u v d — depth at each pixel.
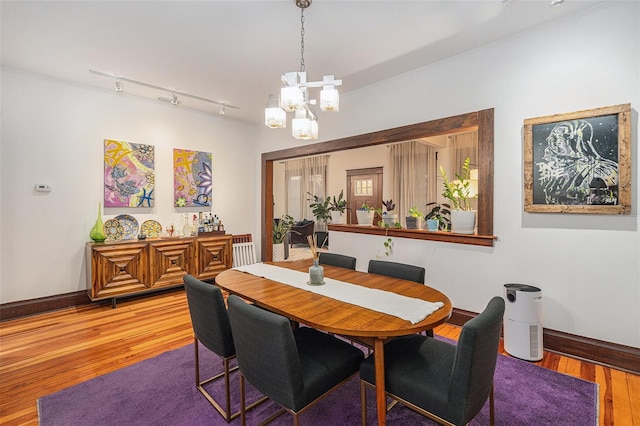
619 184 2.26
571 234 2.48
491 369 1.41
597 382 2.12
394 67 3.31
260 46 2.87
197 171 4.80
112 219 3.99
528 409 1.85
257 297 1.85
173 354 2.60
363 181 7.86
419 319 1.50
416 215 3.59
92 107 3.86
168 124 4.50
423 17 2.43
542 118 2.56
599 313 2.38
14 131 3.37
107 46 2.88
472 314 3.00
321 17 2.42
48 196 3.58
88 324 3.20
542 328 2.51
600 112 2.31
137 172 4.21
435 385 1.39
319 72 3.43
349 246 4.14
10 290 3.37
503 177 2.80
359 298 1.83
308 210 9.12
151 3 2.25
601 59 2.33
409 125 3.41
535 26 2.59
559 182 2.50
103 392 2.07
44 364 2.43
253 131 5.54
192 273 4.29
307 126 2.16
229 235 4.71
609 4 2.29
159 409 1.90
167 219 4.52
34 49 2.93
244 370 1.56
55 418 1.81
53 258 3.62
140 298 4.06
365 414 1.61
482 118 2.89
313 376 1.47
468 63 2.98
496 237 2.84
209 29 2.59
